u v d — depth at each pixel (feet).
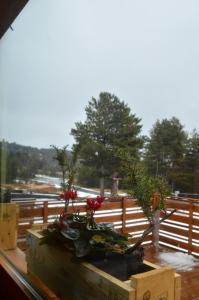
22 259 5.06
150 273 2.59
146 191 3.07
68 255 3.26
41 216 5.09
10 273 4.75
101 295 2.72
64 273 3.31
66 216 3.62
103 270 2.87
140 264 2.95
